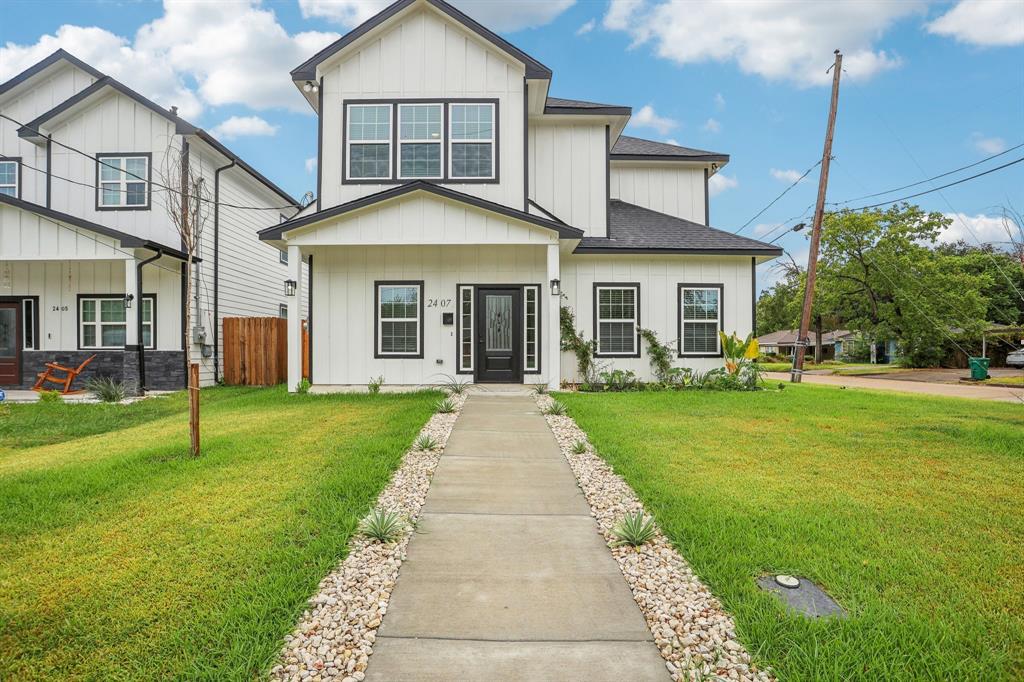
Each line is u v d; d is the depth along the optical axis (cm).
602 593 296
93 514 392
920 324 2545
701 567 315
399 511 412
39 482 466
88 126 1302
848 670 224
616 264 1195
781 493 442
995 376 2038
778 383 1409
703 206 1517
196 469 504
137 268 1169
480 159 1149
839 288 2772
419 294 1143
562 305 1186
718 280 1205
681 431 679
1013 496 440
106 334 1305
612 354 1191
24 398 1155
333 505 405
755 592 281
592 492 463
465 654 240
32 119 1407
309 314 1137
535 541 365
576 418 761
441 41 1152
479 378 1149
